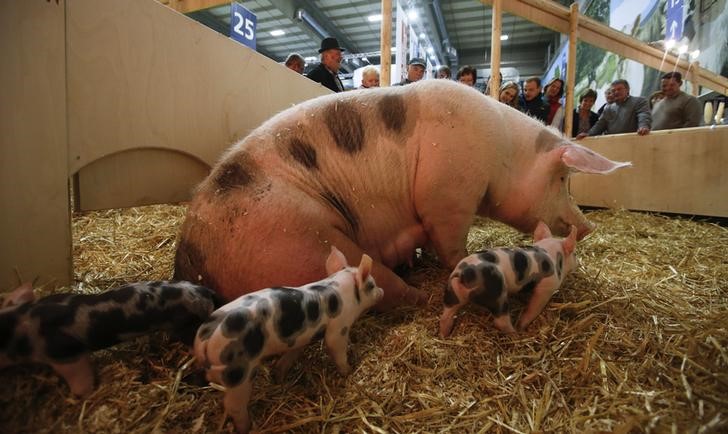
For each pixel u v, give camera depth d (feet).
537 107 14.69
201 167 6.25
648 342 3.76
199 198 4.31
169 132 5.65
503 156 5.09
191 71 5.82
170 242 7.08
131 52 5.05
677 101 12.67
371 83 13.03
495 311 3.86
